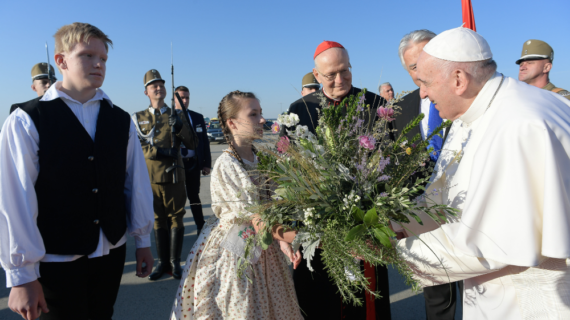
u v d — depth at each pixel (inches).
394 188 56.9
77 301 62.0
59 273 59.8
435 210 56.9
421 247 53.7
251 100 69.6
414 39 86.0
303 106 97.0
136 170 72.6
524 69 129.0
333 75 88.3
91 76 62.9
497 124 48.7
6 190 54.9
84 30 61.7
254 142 67.6
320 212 58.9
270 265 70.3
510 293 50.8
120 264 69.5
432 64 54.7
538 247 44.5
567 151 44.8
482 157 48.9
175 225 138.6
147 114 145.3
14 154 56.3
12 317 107.6
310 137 67.8
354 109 64.9
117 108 71.2
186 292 68.7
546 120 45.4
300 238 59.6
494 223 46.2
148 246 74.2
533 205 44.4
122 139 68.4
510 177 45.4
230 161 67.8
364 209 59.7
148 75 146.5
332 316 79.3
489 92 53.1
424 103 91.4
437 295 88.1
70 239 59.7
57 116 60.5
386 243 52.7
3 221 54.7
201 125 181.6
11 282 54.8
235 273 65.2
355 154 62.5
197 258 69.7
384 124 66.4
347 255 55.5
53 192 58.9
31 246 55.7
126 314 110.8
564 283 47.6
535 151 45.1
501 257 45.3
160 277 137.4
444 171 61.5
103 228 64.1
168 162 135.5
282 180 61.3
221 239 67.1
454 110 57.2
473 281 55.8
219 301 65.4
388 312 81.3
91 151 62.8
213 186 68.6
